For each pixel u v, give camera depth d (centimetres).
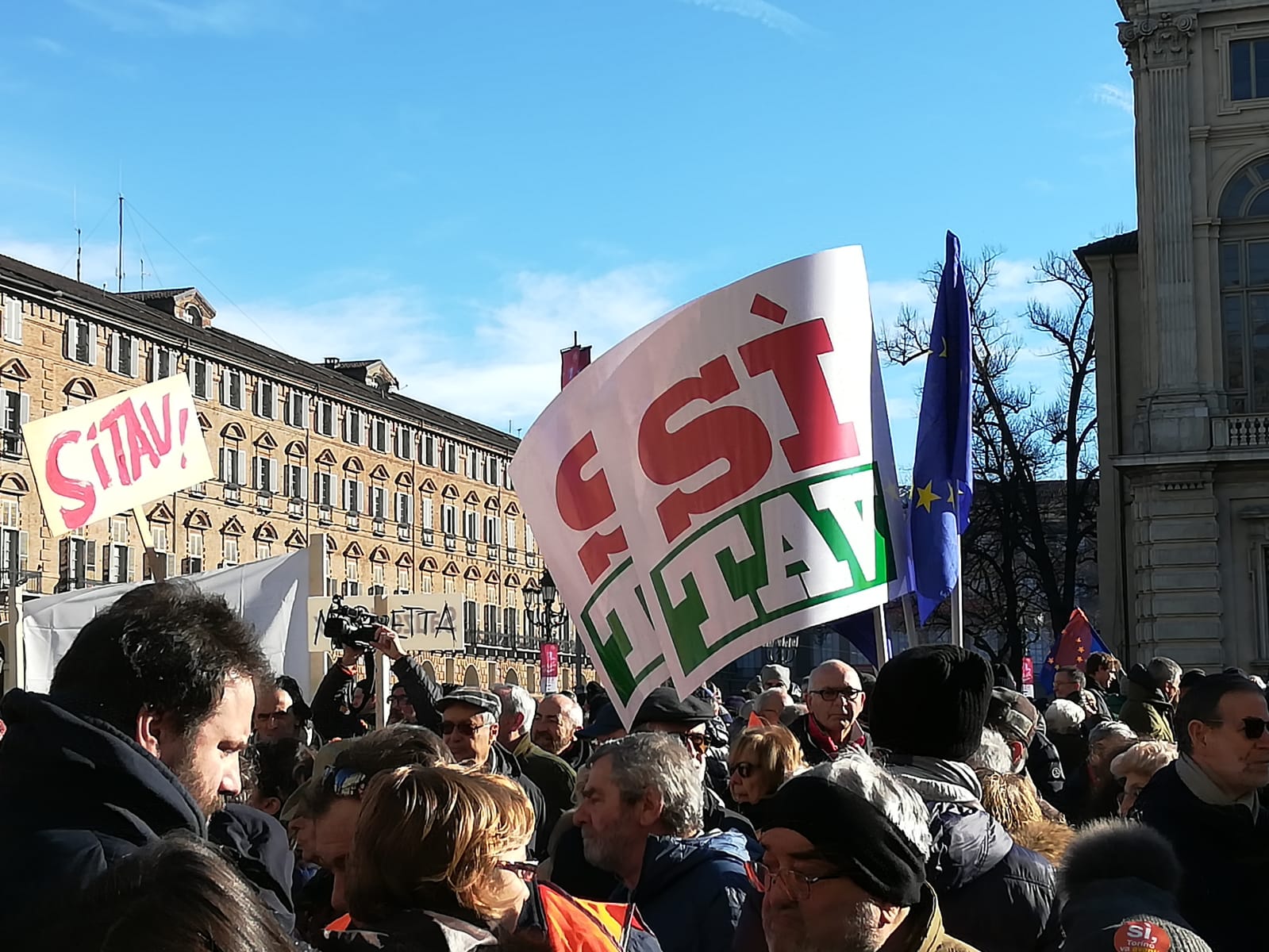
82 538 5959
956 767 468
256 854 498
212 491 6719
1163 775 546
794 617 690
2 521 5534
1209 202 3509
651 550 715
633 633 717
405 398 8562
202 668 319
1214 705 528
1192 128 3519
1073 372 4494
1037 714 1061
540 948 339
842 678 770
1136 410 4019
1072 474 4438
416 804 354
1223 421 3438
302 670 1245
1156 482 3491
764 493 702
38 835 291
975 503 4556
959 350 909
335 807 440
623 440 726
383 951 336
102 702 314
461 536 8931
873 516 706
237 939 202
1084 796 1001
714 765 948
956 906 430
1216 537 3444
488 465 9338
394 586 8181
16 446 5609
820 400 707
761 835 314
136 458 1240
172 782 305
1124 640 3900
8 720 312
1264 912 516
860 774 317
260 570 1262
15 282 5584
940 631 4847
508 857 361
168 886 204
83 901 209
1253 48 3512
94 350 6006
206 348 6688
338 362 8312
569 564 737
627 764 525
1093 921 358
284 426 7312
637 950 362
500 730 963
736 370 712
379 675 1022
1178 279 3503
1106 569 3969
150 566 1241
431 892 351
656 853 512
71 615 1273
